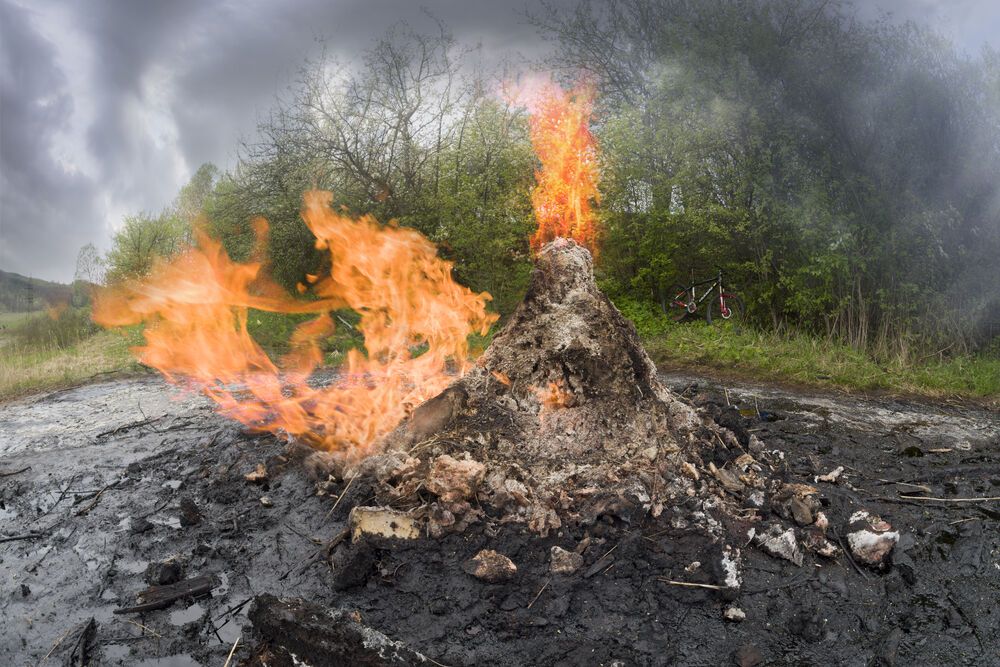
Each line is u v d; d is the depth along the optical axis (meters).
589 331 4.86
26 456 6.25
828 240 10.08
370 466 4.77
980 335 9.77
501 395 4.86
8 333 16.98
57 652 3.32
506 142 13.77
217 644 3.36
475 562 3.83
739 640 3.34
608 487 4.34
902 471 5.46
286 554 4.17
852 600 3.65
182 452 6.03
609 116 13.65
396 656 3.06
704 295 11.99
